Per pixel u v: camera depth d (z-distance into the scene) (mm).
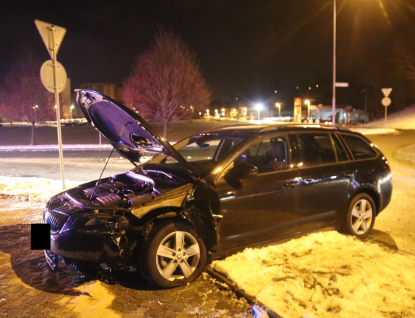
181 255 3953
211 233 4031
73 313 3457
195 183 4176
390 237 5562
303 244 4793
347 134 5633
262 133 4844
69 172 12273
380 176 5703
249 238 4492
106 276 3826
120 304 3615
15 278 4191
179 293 3828
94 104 4559
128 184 4789
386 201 5867
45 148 23500
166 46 19906
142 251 3797
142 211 3875
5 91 26625
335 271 4066
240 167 4297
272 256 4488
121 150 5301
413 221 6383
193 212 4047
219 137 5148
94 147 23484
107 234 3646
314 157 5113
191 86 20453
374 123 54625
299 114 33656
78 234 3750
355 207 5422
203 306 3564
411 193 8703
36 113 26609
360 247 4754
